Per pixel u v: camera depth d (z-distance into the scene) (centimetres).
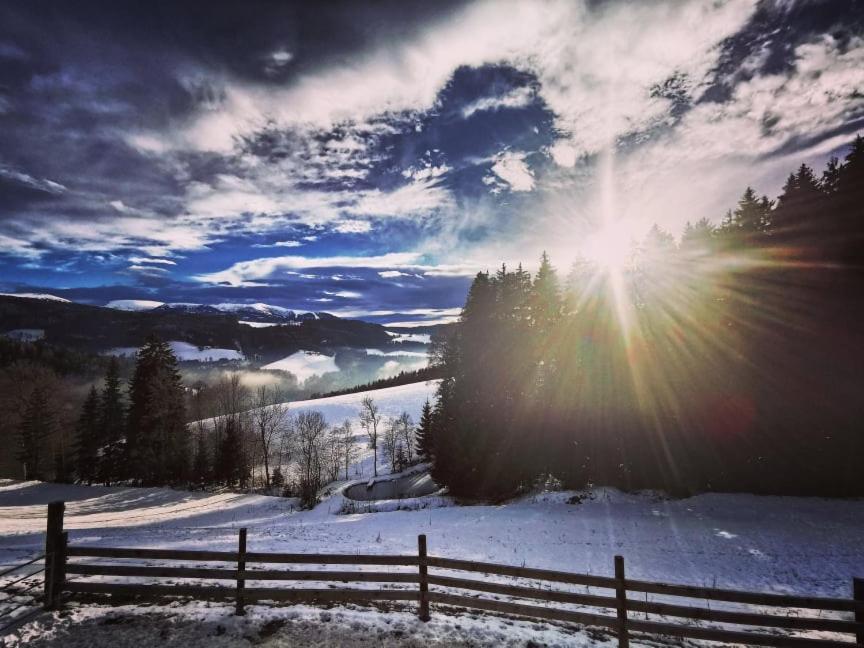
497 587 903
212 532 2589
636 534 2364
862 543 1997
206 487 6119
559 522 2708
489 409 4353
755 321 3112
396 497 5481
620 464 3606
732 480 3086
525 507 3209
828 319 2866
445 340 6212
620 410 3612
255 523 3403
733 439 3114
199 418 9544
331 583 1265
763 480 2981
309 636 866
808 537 2117
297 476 7969
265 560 948
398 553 1917
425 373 18388
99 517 3622
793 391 2933
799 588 1616
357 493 6231
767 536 2167
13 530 2416
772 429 2981
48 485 5134
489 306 4672
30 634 848
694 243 3725
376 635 876
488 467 4228
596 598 868
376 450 10062
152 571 951
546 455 4003
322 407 13600
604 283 4053
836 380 2805
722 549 2039
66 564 959
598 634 923
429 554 1994
